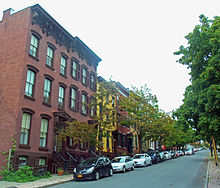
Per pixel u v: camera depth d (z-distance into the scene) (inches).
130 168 839.7
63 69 914.1
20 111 658.8
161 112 1346.0
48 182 545.3
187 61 515.5
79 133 737.6
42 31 809.5
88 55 1108.5
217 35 412.2
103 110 863.1
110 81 891.4
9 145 622.8
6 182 543.5
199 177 594.9
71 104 939.3
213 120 422.6
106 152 1153.4
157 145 2343.8
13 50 729.6
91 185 489.7
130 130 1546.5
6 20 791.1
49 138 768.3
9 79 698.2
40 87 761.0
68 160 763.4
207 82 449.7
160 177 598.2
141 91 1245.7
